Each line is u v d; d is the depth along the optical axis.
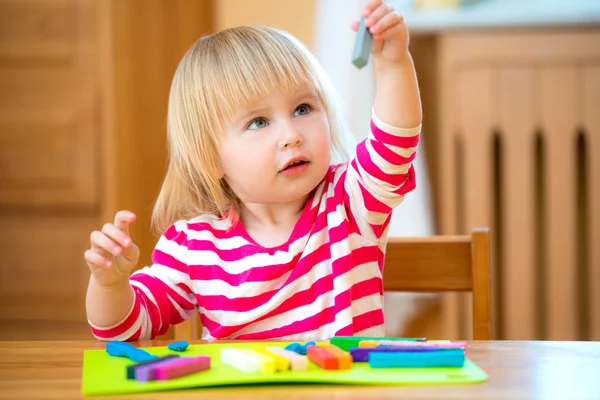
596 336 2.98
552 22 2.95
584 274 3.15
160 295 1.27
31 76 2.73
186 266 1.30
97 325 1.16
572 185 2.99
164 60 2.83
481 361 0.91
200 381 0.83
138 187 2.78
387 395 0.78
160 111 2.83
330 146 1.35
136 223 2.77
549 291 3.04
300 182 1.24
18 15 2.71
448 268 1.41
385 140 1.17
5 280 2.79
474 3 3.15
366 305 1.27
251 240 1.30
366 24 1.05
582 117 2.96
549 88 2.97
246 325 1.26
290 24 2.91
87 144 2.73
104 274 1.11
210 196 1.37
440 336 3.04
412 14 3.09
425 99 3.26
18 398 0.80
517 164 3.01
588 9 2.99
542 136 3.10
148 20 2.77
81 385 0.84
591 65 2.95
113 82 2.70
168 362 0.86
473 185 3.02
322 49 2.88
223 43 1.32
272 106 1.25
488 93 2.99
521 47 2.98
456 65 3.01
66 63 2.71
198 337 1.52
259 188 1.26
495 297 3.20
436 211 3.31
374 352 0.89
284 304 1.26
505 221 3.05
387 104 1.16
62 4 2.70
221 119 1.27
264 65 1.25
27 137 2.74
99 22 2.69
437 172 3.29
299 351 0.95
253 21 2.93
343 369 0.87
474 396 0.77
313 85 1.27
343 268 1.25
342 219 1.26
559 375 0.85
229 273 1.29
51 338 2.78
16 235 2.78
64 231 2.76
